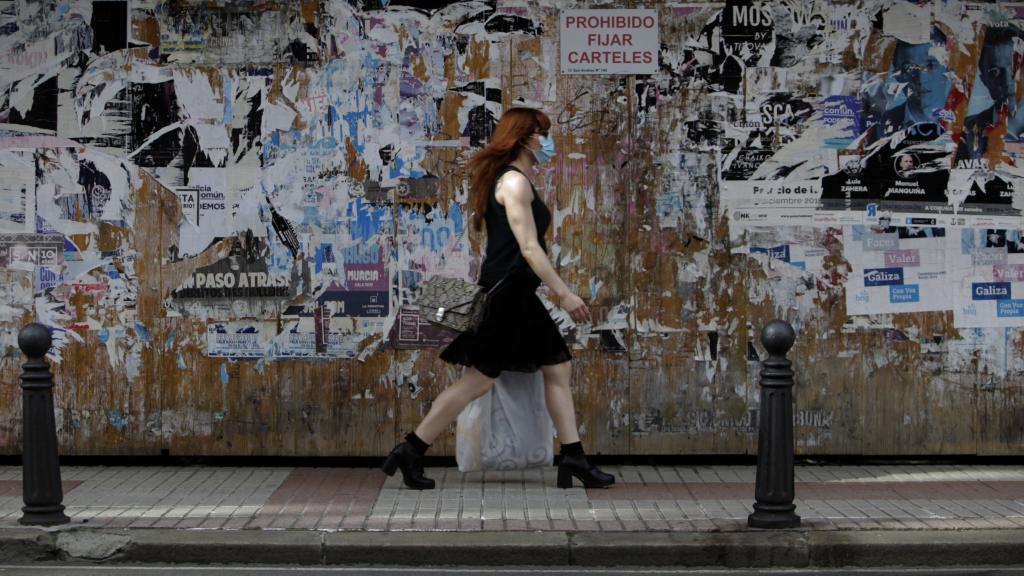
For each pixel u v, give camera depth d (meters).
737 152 7.56
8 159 7.61
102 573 5.66
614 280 7.57
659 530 5.95
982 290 7.61
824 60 7.55
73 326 7.62
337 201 7.59
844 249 7.57
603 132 7.56
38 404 6.08
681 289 7.57
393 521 6.14
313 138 7.59
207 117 7.59
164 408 7.64
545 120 6.84
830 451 7.62
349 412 7.62
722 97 7.56
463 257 7.60
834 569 5.76
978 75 7.57
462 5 7.56
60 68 7.59
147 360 7.62
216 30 7.59
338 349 7.61
